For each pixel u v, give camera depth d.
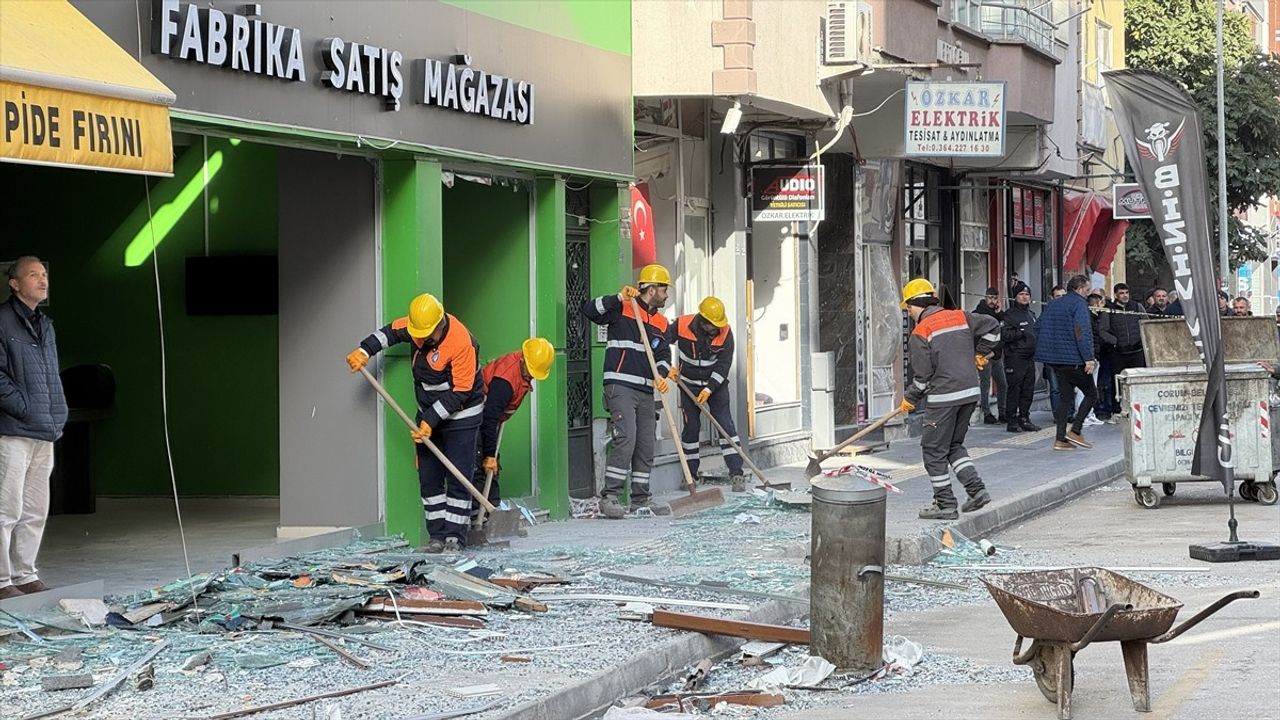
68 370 14.59
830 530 8.34
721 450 18.05
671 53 15.61
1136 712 7.52
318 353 12.30
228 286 14.63
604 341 15.79
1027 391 24.20
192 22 9.57
